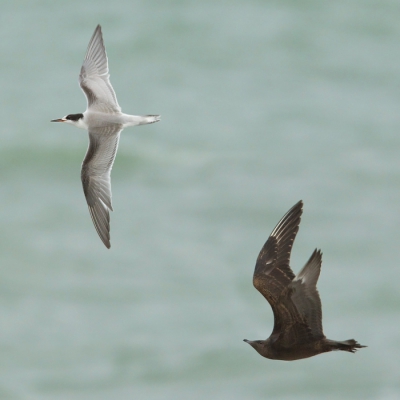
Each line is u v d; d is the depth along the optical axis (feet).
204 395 96.07
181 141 156.87
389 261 117.80
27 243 124.47
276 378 98.02
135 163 148.66
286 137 159.12
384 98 174.91
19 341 104.06
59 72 182.60
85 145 154.61
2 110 167.43
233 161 149.59
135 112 169.99
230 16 203.51
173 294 112.06
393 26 200.95
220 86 181.16
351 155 150.82
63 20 201.16
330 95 176.24
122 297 112.06
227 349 102.37
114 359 101.65
